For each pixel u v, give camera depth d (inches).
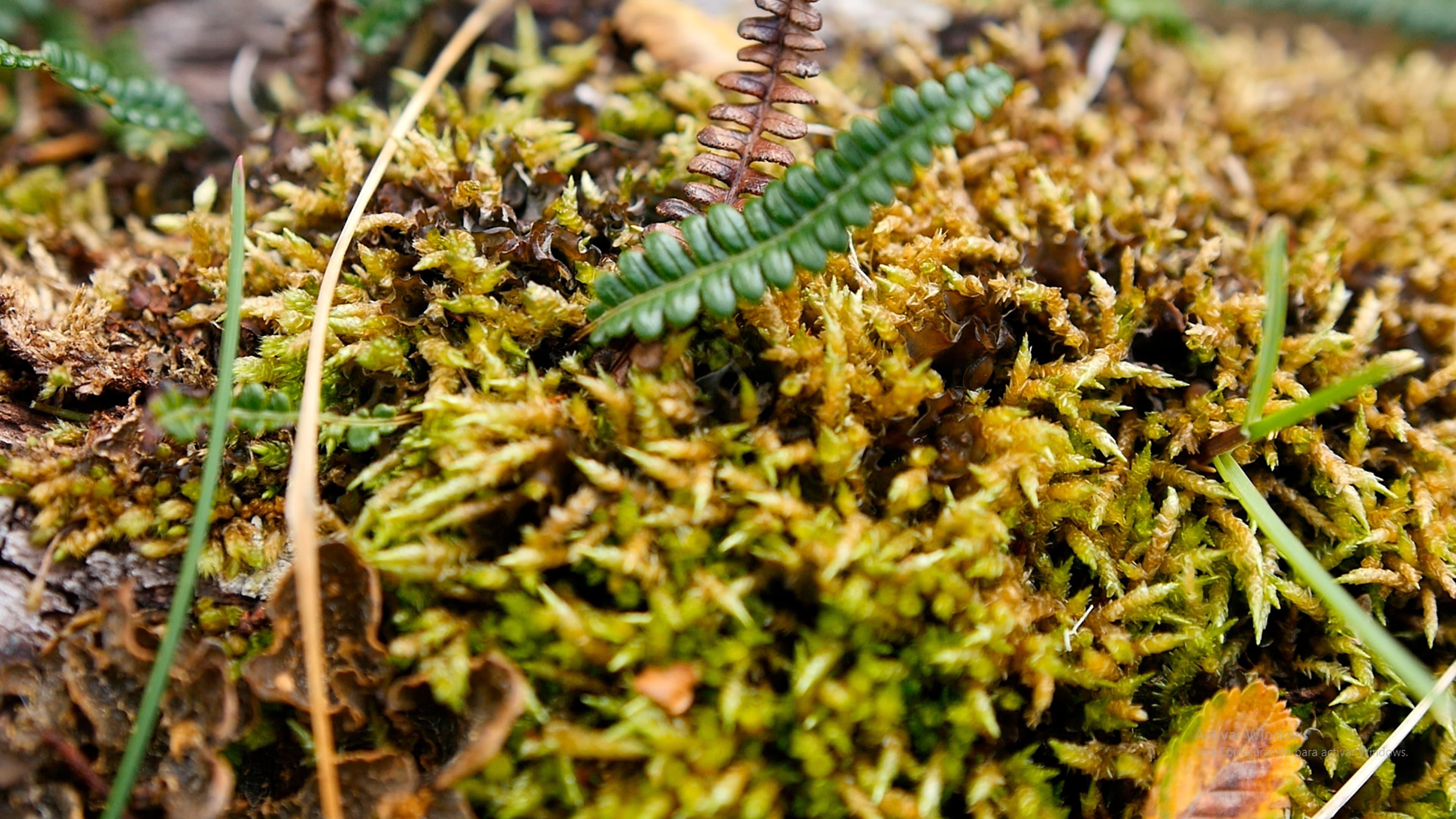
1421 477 13.2
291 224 13.9
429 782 11.8
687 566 12.1
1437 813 12.8
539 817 11.9
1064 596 12.5
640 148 14.7
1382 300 14.0
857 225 12.0
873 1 16.8
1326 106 17.5
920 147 12.1
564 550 12.0
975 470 12.2
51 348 13.0
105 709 12.1
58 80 14.0
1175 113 16.3
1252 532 12.7
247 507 12.6
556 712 12.0
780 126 12.9
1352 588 13.1
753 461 12.3
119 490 12.5
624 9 15.8
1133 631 12.6
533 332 12.7
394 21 15.1
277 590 12.0
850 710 11.9
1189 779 12.3
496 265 12.9
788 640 12.2
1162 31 17.0
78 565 12.4
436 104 15.0
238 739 12.0
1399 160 16.5
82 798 12.1
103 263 14.3
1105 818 12.4
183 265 13.5
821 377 12.3
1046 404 12.9
